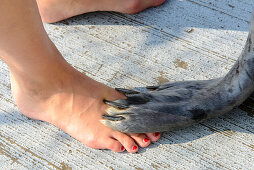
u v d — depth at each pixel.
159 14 1.24
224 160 1.09
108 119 1.08
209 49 1.19
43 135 1.13
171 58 1.19
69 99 1.09
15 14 0.95
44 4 1.20
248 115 1.12
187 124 1.07
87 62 1.20
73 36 1.23
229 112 1.12
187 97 1.08
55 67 1.06
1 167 1.10
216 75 1.16
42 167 1.10
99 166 1.09
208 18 1.23
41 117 1.12
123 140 1.09
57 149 1.11
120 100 1.09
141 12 1.24
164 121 1.06
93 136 1.09
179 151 1.10
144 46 1.21
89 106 1.10
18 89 1.09
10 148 1.12
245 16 1.22
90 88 1.10
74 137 1.11
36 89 1.08
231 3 1.24
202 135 1.11
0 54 1.00
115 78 1.18
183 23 1.23
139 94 1.10
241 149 1.09
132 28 1.23
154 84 1.17
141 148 1.11
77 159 1.10
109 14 1.25
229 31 1.21
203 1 1.25
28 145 1.12
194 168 1.08
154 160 1.09
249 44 0.99
